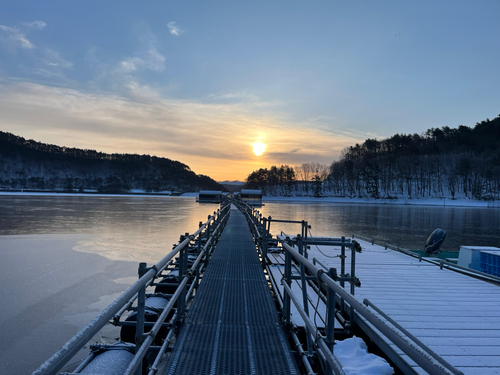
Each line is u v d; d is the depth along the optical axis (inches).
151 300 210.7
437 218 1800.0
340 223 1391.5
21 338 262.4
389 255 390.0
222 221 526.9
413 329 179.0
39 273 441.7
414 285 264.2
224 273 241.3
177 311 152.3
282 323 155.2
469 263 399.9
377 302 222.2
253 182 7460.6
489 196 4035.4
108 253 572.1
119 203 2721.5
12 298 346.6
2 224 1006.4
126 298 71.9
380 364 144.5
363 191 4901.6
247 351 127.3
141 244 663.8
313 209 2449.6
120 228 943.0
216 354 124.4
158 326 98.3
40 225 993.5
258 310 169.5
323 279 89.2
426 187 4608.8
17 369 221.0
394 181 5004.9
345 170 5393.7
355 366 146.6
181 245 144.3
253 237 439.5
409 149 5846.5
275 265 332.5
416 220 1624.0
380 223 1419.8
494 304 219.8
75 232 844.0
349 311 195.5
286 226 1229.1
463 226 1375.5
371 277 289.0
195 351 126.6
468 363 143.9
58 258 531.2
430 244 507.2
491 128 5787.4
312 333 94.9
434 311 205.9
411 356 50.8
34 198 3462.1
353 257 195.9
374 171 4918.8
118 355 131.4
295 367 116.3
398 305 216.8
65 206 2070.6
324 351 82.4
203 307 172.6
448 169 4810.5
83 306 327.6
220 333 142.5
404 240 900.0
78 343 50.3
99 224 1044.5
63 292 366.6
